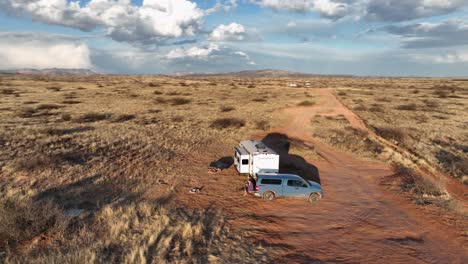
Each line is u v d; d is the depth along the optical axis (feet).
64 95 259.60
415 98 270.26
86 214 45.65
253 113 169.17
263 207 54.13
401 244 42.86
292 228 46.73
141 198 54.54
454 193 63.87
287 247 41.09
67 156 75.10
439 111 189.57
